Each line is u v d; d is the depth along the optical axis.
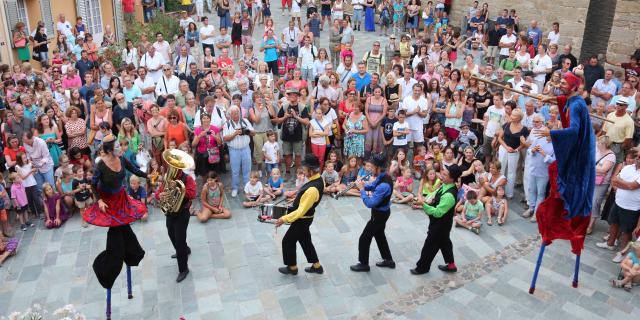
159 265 7.86
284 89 12.17
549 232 6.54
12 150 9.08
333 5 23.44
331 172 10.14
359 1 21.83
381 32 21.39
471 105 11.02
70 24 18.11
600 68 12.14
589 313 6.79
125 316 6.75
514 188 10.39
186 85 11.20
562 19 16.16
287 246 7.36
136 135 9.77
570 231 6.46
